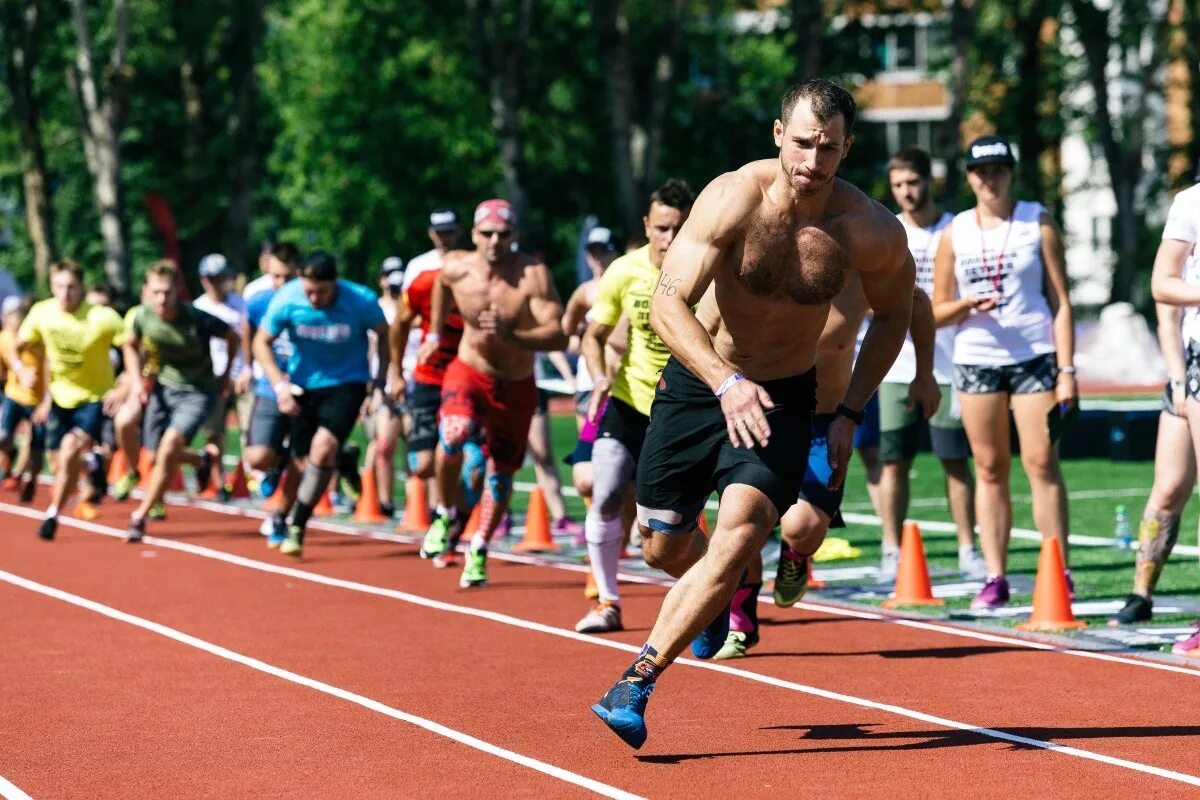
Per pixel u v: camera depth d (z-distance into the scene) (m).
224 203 57.47
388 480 19.53
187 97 56.19
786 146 7.11
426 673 9.77
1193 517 17.80
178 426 17.36
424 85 57.81
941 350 13.12
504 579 14.24
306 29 58.62
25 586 13.88
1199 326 9.74
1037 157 56.16
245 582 14.08
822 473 9.84
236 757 7.66
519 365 13.59
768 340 7.55
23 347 21.25
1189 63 55.19
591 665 10.00
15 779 7.30
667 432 8.09
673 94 58.12
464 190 58.47
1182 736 7.87
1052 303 11.66
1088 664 9.83
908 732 8.05
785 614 12.04
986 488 12.00
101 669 10.01
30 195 51.84
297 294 15.66
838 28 56.25
